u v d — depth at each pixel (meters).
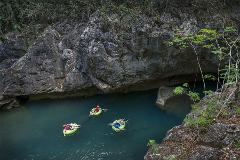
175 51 16.94
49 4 18.62
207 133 10.48
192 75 17.95
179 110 15.75
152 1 17.34
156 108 16.23
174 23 17.08
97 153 13.55
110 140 14.24
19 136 15.18
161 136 14.16
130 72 17.22
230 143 9.82
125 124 15.17
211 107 11.41
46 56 17.92
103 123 15.46
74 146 14.11
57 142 14.48
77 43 17.73
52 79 17.86
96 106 17.00
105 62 17.03
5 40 18.20
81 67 17.61
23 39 18.27
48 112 16.92
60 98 18.09
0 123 16.42
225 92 11.95
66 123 15.75
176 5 17.28
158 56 17.09
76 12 18.20
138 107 16.52
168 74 17.55
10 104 17.66
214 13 17.23
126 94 17.80
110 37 17.02
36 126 15.80
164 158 10.16
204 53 16.94
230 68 12.09
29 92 17.75
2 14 18.38
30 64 17.83
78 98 17.97
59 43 18.09
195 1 17.25
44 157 13.65
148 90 17.94
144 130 14.66
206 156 9.64
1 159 13.75
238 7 17.36
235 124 10.40
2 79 17.67
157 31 16.84
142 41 16.86
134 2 17.56
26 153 13.99
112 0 17.81
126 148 13.65
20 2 18.67
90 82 17.64
